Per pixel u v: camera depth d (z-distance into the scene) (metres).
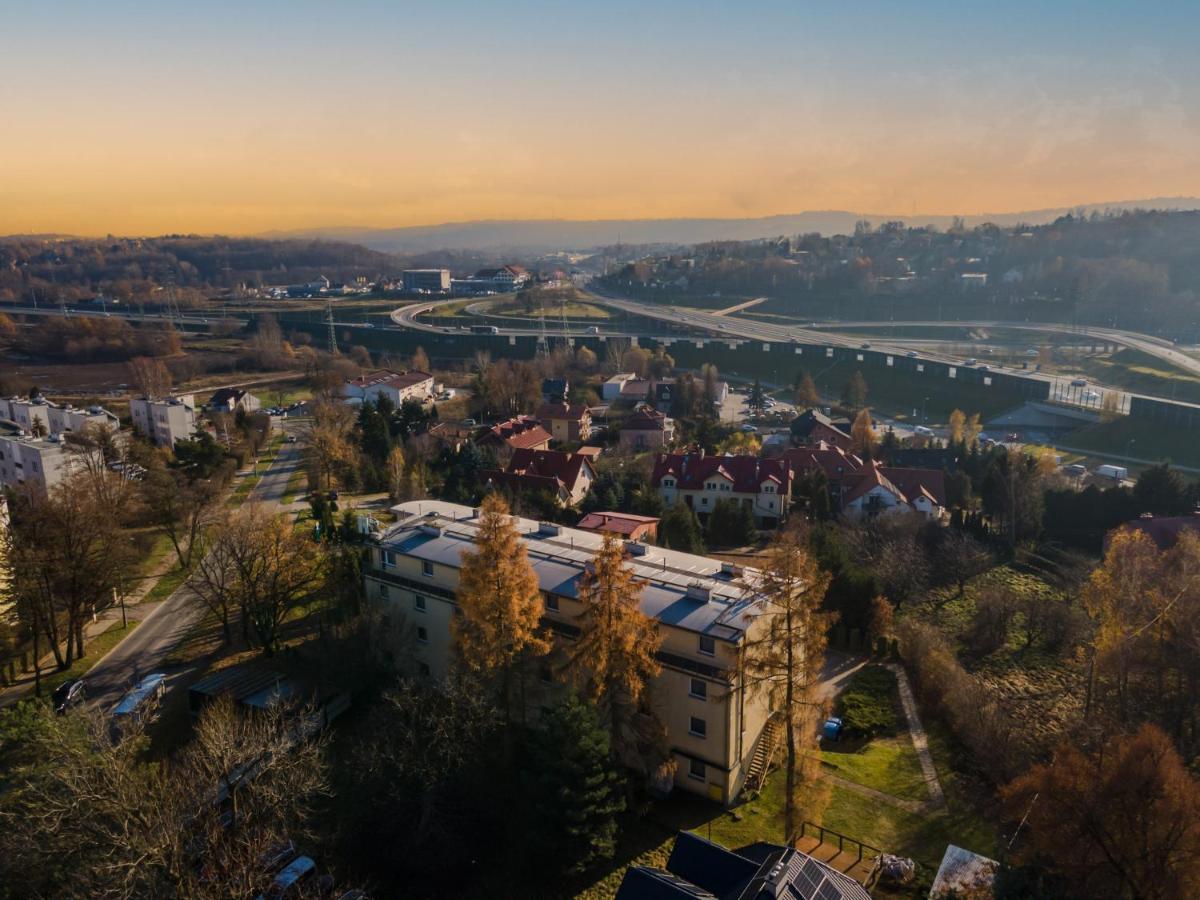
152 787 38.81
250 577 68.06
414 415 156.25
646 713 48.47
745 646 44.91
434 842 43.31
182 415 148.12
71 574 68.94
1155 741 40.41
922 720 63.00
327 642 61.00
